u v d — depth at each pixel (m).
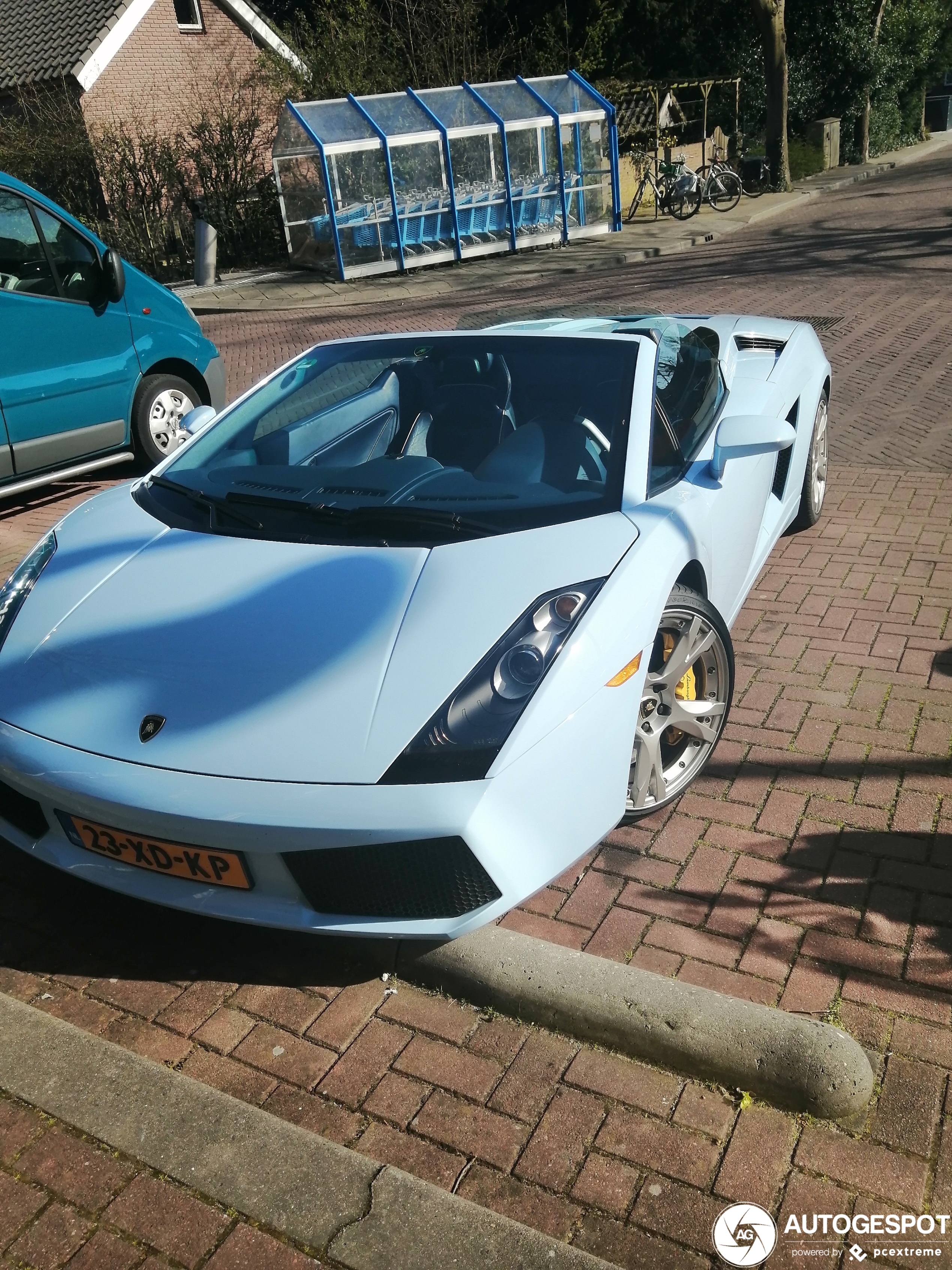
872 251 15.04
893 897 2.60
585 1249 1.82
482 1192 1.93
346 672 2.31
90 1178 1.95
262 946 2.59
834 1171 1.92
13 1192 1.93
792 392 4.31
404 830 2.11
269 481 3.06
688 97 29.52
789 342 4.72
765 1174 1.92
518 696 2.27
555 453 2.98
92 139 19.48
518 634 2.36
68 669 2.50
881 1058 2.14
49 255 6.18
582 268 16.75
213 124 20.72
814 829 2.88
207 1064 2.25
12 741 2.39
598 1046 2.23
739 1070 2.09
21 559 5.55
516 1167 1.97
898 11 32.97
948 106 45.44
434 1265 1.75
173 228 20.30
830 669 3.75
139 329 6.68
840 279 12.96
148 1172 1.96
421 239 17.86
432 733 2.19
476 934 2.44
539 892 2.41
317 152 16.75
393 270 17.72
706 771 3.19
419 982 2.44
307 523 2.83
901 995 2.29
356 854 2.19
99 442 6.52
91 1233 1.85
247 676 2.35
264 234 20.64
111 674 2.45
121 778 2.23
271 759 2.18
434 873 2.21
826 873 2.70
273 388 3.60
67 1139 2.03
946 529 5.03
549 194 18.98
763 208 22.11
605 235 20.06
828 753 3.23
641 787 2.80
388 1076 2.19
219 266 20.53
